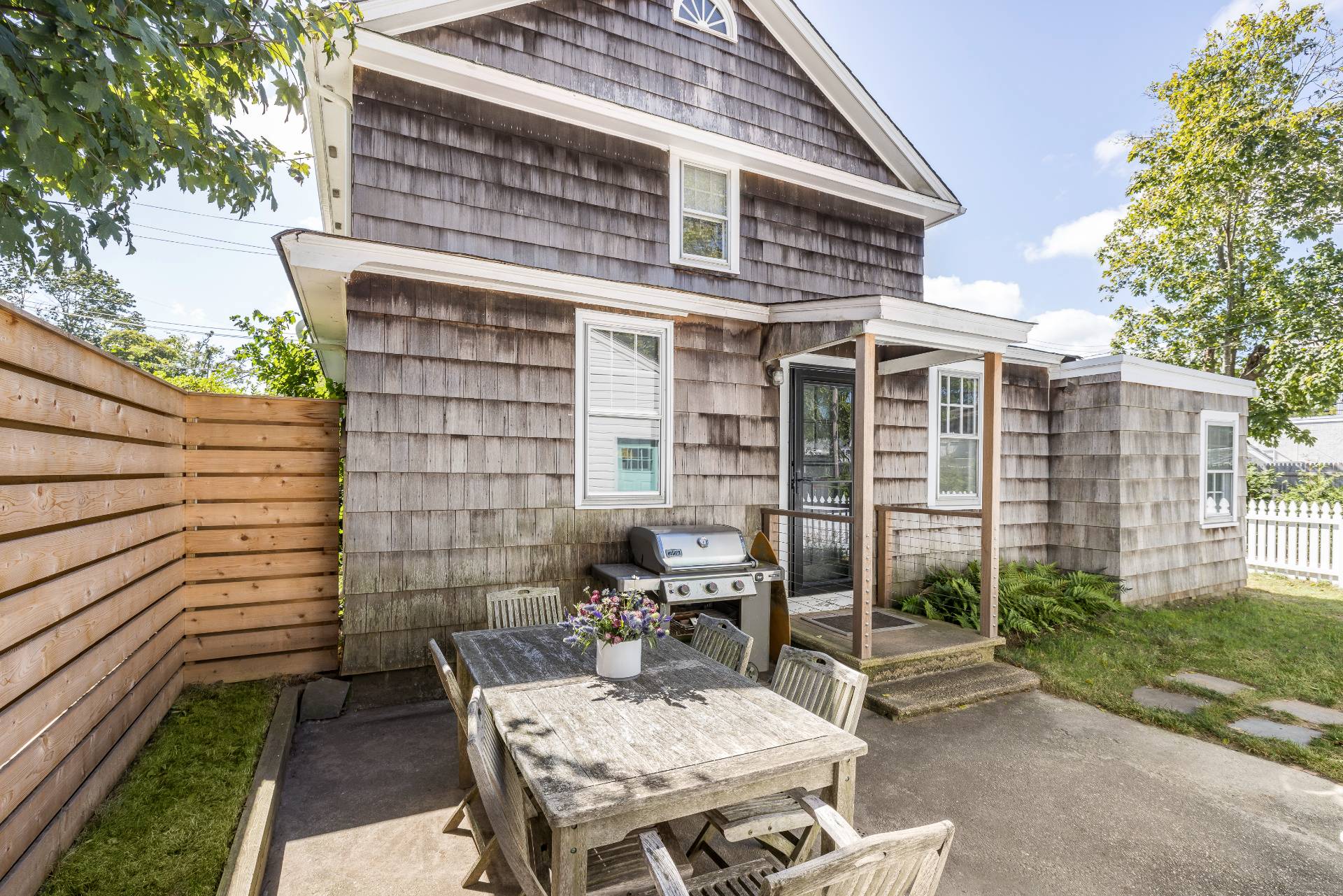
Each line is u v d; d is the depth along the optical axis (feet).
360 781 10.43
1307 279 38.75
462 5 16.35
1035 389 23.75
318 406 14.10
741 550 15.25
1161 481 23.02
